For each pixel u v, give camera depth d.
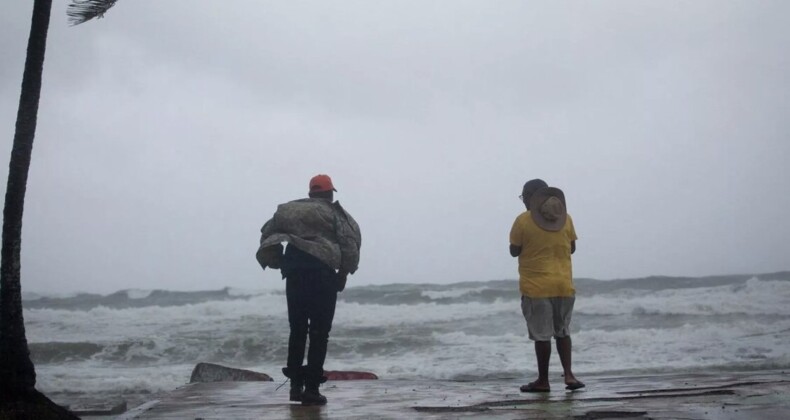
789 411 5.49
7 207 5.23
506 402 6.51
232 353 21.73
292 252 6.49
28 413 5.02
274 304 33.97
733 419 5.12
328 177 6.81
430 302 37.19
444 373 15.80
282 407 6.50
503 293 37.22
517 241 7.38
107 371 18.53
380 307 32.41
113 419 5.87
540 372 7.40
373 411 6.06
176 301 43.91
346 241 6.50
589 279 41.78
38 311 32.34
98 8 5.89
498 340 21.48
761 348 16.86
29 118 5.33
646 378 9.40
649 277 41.44
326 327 6.50
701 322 23.97
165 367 19.66
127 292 46.31
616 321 25.34
